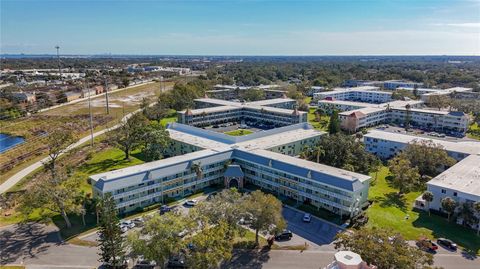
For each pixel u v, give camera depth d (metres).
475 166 123.94
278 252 85.88
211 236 71.25
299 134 167.88
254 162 125.75
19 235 93.75
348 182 102.19
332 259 83.12
